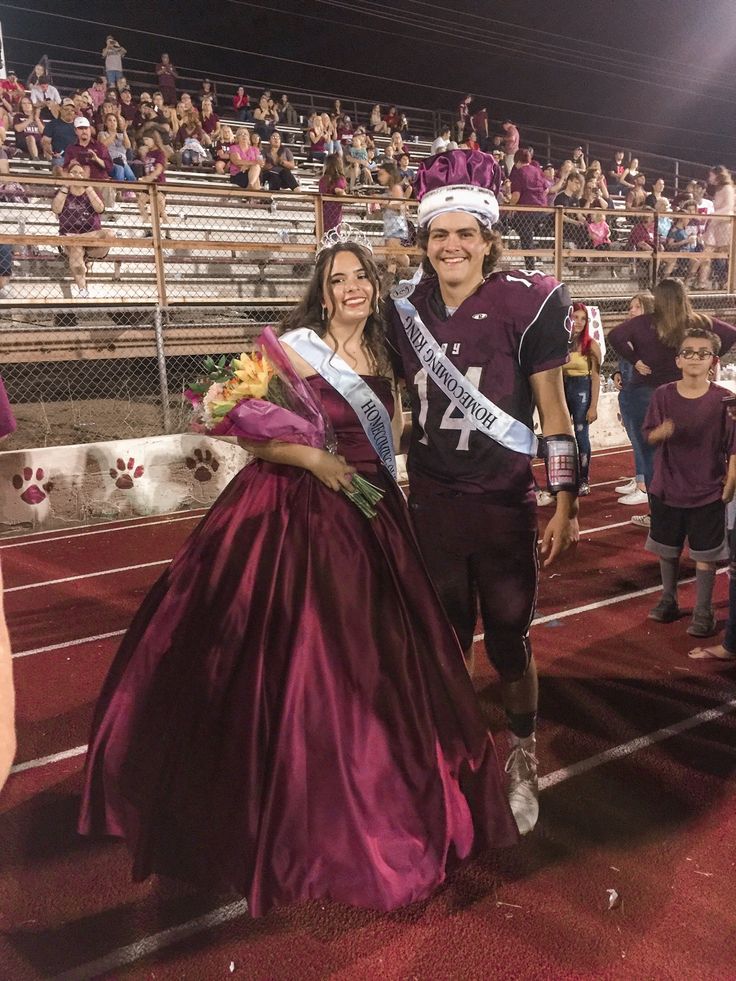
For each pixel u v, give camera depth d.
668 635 5.03
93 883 2.86
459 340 2.73
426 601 2.73
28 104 13.37
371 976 2.43
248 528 2.72
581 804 3.27
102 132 12.55
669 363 6.89
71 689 4.49
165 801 2.56
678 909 2.68
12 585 6.33
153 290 11.88
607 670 4.52
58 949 2.56
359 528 2.71
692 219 15.46
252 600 2.62
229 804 2.47
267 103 17.78
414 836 2.51
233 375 2.75
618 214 12.68
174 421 10.20
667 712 4.03
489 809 2.68
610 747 3.71
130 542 7.48
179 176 14.23
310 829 2.44
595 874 2.85
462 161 2.68
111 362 11.34
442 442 2.81
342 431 2.80
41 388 10.95
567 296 2.74
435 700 2.66
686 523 4.93
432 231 2.72
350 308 2.80
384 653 2.58
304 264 12.87
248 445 2.73
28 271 11.24
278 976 2.44
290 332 2.83
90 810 2.76
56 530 7.96
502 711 4.02
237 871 2.45
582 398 8.16
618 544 7.02
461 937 2.57
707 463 4.72
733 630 4.55
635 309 7.14
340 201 10.54
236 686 2.54
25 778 3.57
